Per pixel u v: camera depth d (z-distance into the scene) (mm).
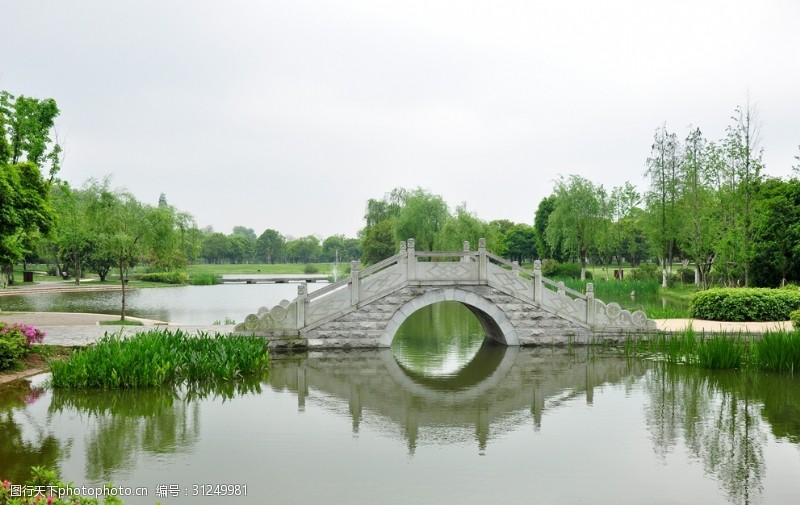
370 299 17875
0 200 14773
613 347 18281
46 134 25562
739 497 7250
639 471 8117
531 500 7133
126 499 7031
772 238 27641
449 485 7598
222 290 52344
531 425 10383
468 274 18312
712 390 12953
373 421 10625
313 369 15352
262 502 7020
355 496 7227
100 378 12461
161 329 18766
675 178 40312
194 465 8250
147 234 24812
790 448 9055
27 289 41781
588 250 50938
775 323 19266
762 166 26453
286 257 138500
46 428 9891
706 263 35281
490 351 18094
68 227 42531
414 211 44000
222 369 13750
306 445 9219
